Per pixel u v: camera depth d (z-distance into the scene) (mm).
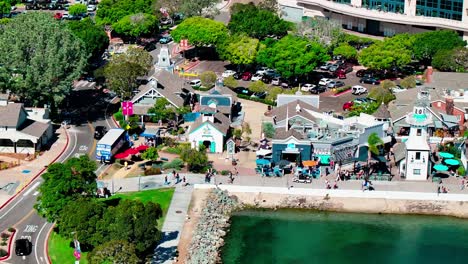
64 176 174875
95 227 163875
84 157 182500
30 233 179250
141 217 164375
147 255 171000
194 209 194625
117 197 198500
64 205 172000
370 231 192500
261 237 187750
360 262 178125
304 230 192000
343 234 190625
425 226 195500
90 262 153750
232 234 189000
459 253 182750
